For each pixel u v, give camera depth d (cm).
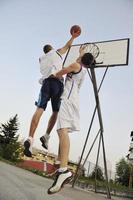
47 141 346
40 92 338
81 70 310
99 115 669
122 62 732
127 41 741
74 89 302
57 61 349
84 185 892
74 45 688
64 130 286
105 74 732
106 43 741
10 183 470
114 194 946
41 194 426
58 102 337
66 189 637
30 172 917
